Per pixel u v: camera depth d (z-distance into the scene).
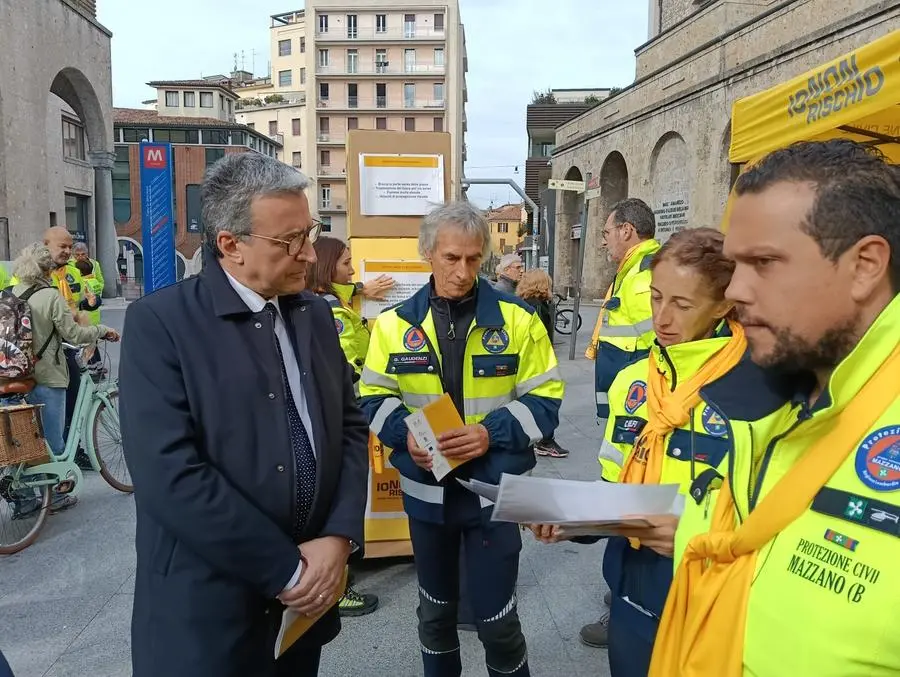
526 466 2.36
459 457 2.21
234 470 1.62
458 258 2.30
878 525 0.84
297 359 1.82
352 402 2.06
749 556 1.01
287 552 1.60
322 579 1.66
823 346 0.93
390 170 3.96
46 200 20.80
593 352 4.34
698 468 1.43
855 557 0.85
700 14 13.51
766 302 0.95
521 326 2.41
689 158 13.52
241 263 1.70
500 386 2.39
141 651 1.64
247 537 1.55
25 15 19.64
